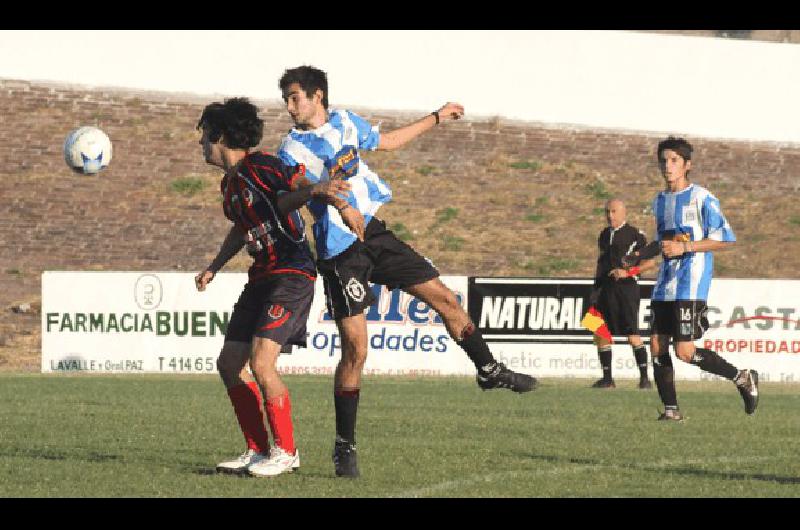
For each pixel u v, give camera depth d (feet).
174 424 104.22
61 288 180.04
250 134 70.13
